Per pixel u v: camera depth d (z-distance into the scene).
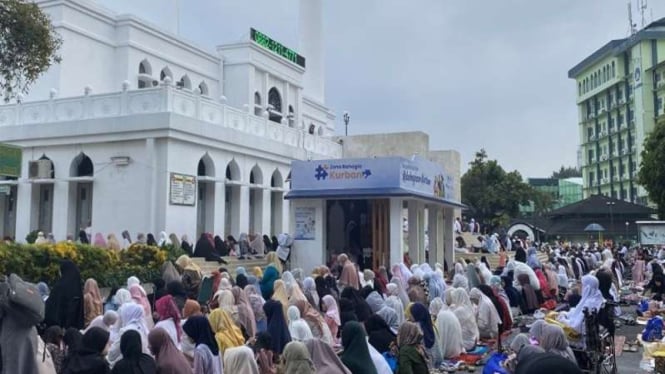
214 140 27.00
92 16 32.47
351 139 39.53
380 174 18.25
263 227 30.98
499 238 37.19
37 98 30.22
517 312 16.59
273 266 13.30
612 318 9.45
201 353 6.84
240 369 6.30
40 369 5.46
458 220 39.75
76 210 26.36
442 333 11.18
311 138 36.12
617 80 76.88
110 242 19.62
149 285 16.12
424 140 38.56
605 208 45.06
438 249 24.30
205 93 39.72
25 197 26.69
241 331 8.99
